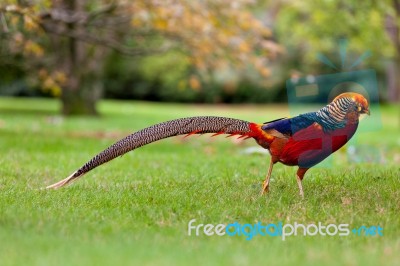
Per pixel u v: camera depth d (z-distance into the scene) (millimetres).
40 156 14906
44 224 8055
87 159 14680
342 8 24953
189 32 21156
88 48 30422
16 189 10539
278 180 11266
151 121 30125
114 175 12219
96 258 6629
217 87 49469
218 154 16703
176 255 6855
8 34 19984
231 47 21047
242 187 10703
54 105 40344
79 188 10656
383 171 12609
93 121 28297
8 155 14891
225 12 20328
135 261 6531
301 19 30438
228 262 6570
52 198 9727
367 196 9859
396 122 35375
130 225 8281
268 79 45562
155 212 8930
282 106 47375
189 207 9219
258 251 7164
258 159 14992
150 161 14484
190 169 13078
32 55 27547
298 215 8859
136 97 51750
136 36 23391
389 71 48625
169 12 18594
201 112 40031
